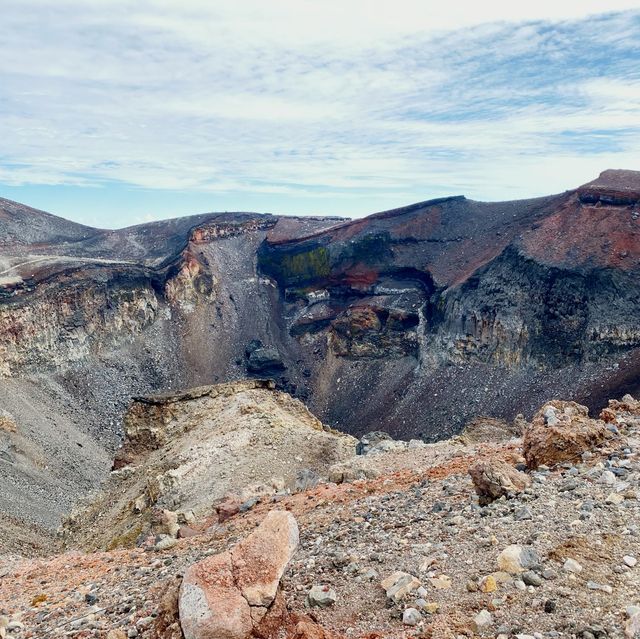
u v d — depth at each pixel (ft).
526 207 563.89
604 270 404.36
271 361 570.05
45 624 51.62
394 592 38.17
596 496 47.80
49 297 455.63
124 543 124.06
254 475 129.90
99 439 403.13
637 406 75.87
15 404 374.43
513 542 42.29
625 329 379.35
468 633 32.12
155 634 35.96
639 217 430.61
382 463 99.60
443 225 610.65
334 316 604.08
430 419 443.73
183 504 125.80
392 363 528.63
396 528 53.06
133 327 538.47
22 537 207.72
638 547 38.40
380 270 599.16
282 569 36.17
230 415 171.83
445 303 501.15
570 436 61.11
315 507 72.59
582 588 34.45
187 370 549.95
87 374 464.65
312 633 33.35
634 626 29.71
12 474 284.61
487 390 433.48
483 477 54.65
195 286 618.44
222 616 33.37
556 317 416.67
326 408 525.34
